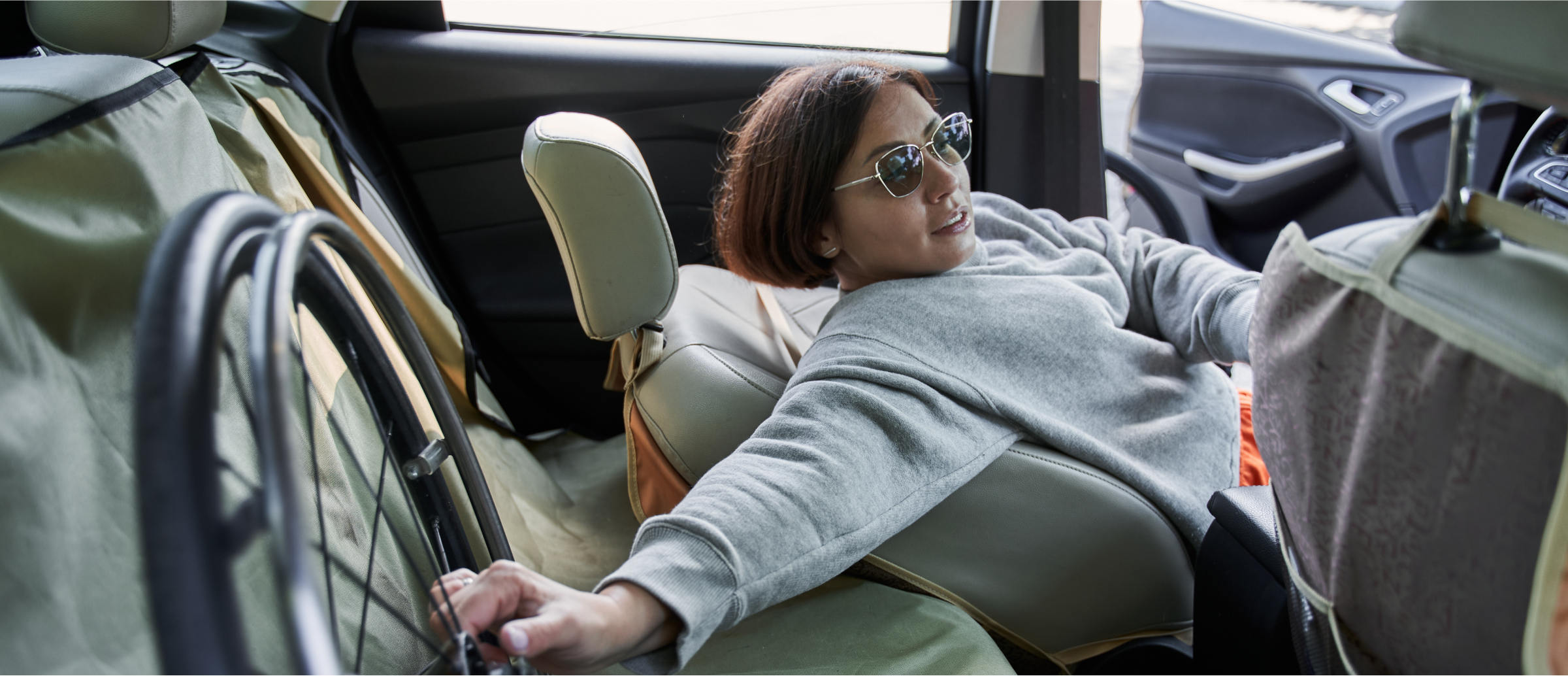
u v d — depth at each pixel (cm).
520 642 49
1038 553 83
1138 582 85
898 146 91
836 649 76
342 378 77
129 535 50
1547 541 38
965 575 83
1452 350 41
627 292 88
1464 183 45
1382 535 47
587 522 123
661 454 93
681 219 145
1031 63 148
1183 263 107
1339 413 49
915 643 76
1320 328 50
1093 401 93
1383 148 172
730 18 142
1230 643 73
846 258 102
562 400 148
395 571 71
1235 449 98
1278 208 190
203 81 92
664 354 96
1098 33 150
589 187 82
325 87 124
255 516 32
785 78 101
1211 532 76
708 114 139
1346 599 52
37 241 50
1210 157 196
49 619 43
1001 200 119
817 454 72
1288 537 59
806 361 92
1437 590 45
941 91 148
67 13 75
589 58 132
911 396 82
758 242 102
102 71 61
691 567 61
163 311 31
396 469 62
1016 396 89
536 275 141
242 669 28
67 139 54
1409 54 45
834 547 69
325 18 122
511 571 55
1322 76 179
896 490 75
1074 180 155
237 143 90
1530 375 38
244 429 60
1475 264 44
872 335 89
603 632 55
